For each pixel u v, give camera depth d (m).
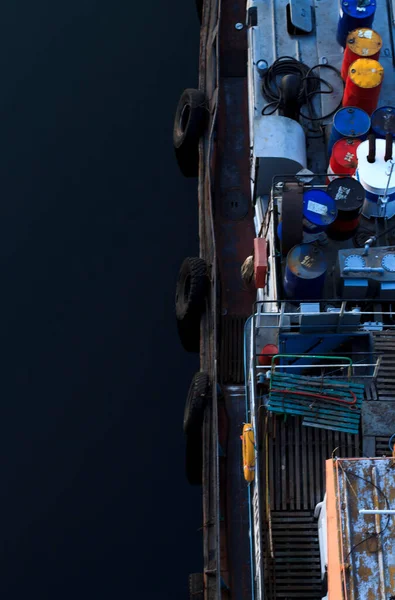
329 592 21.45
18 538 31.81
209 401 32.22
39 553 31.55
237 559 29.83
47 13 44.38
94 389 34.81
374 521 20.91
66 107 41.66
